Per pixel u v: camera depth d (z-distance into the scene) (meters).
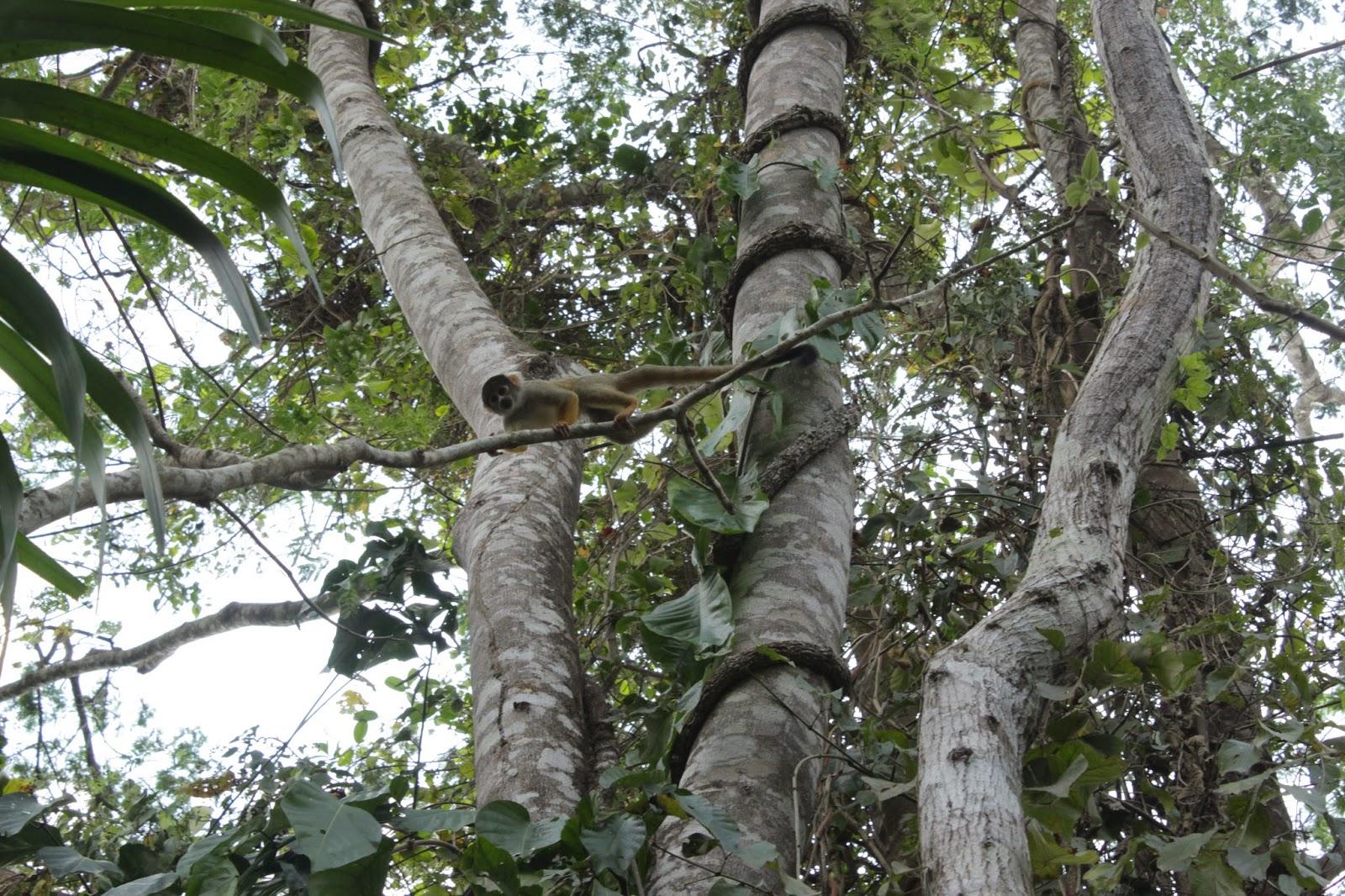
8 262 2.99
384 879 3.94
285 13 3.33
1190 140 5.96
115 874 4.69
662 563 7.86
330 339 9.66
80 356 3.21
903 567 7.31
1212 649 6.64
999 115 9.27
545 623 5.18
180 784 6.05
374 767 7.04
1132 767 6.15
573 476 6.18
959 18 11.69
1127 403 5.14
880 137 9.76
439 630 6.27
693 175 10.20
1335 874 5.52
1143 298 5.51
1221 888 4.46
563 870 3.93
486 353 6.59
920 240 9.71
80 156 3.25
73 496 3.59
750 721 4.70
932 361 8.62
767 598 5.14
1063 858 4.29
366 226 7.79
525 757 4.59
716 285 7.77
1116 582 4.56
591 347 10.88
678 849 4.29
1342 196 8.44
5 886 4.87
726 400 7.12
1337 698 6.07
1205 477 8.07
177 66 10.07
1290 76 9.33
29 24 3.00
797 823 4.32
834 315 5.11
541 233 10.89
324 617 4.45
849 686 5.41
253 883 4.27
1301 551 7.64
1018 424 8.30
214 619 7.49
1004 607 4.44
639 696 5.86
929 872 3.47
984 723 3.88
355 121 8.23
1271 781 4.86
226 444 9.10
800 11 8.02
